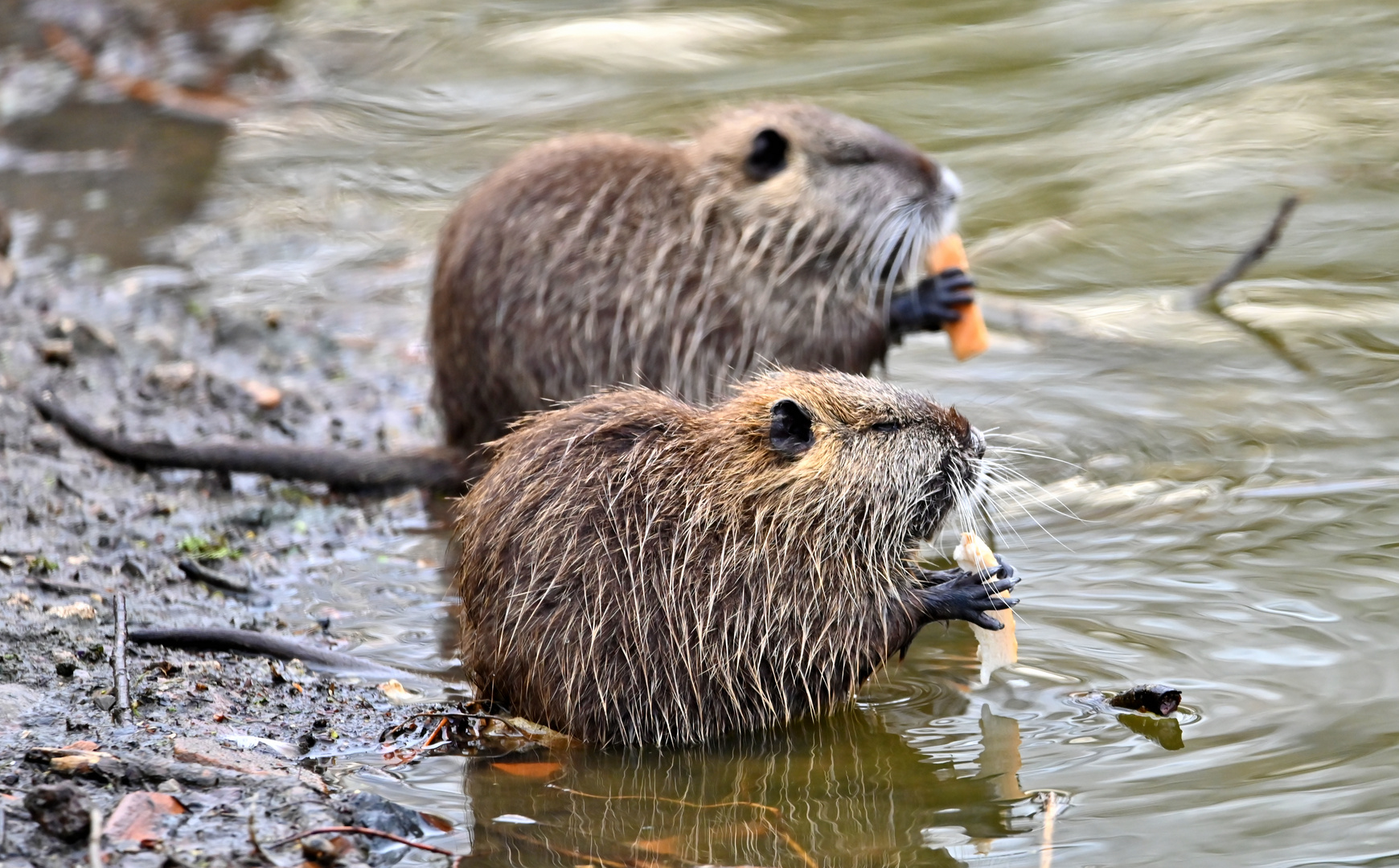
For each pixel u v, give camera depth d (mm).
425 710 11000
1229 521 13508
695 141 15430
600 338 14594
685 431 11109
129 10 30688
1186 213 21172
